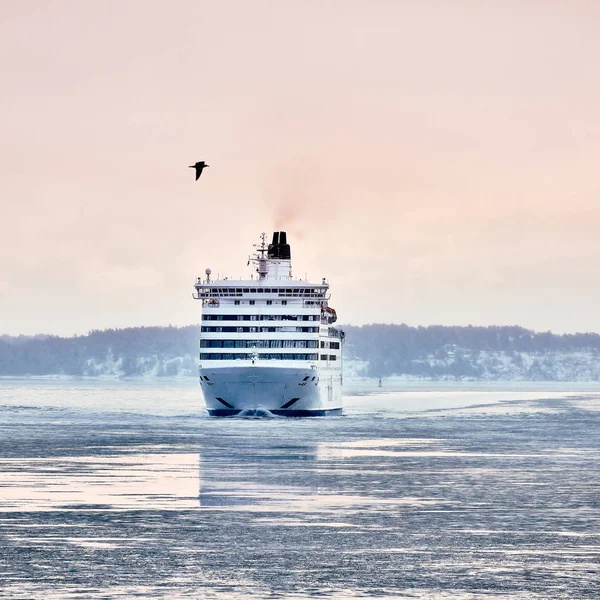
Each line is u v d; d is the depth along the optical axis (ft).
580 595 653.30
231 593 654.94
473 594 654.53
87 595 648.38
